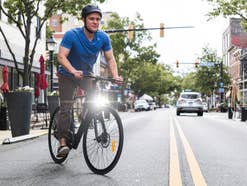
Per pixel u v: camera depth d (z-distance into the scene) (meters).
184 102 34.78
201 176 5.73
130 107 71.56
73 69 5.87
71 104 6.32
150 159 7.30
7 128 15.47
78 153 8.02
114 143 5.60
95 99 6.08
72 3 19.33
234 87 30.31
